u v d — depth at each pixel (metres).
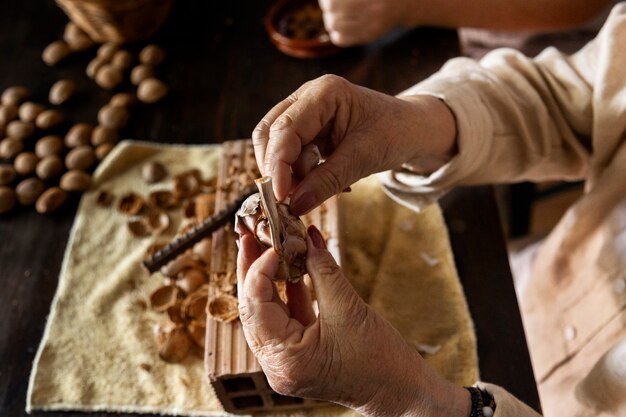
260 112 0.97
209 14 1.07
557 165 0.80
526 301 0.91
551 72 0.78
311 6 1.04
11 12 1.11
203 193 0.89
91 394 0.76
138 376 0.76
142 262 0.79
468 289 0.79
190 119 0.97
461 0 0.96
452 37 1.01
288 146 0.60
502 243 0.82
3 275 0.85
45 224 0.89
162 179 0.91
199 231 0.77
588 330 0.80
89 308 0.81
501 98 0.76
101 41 1.05
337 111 0.64
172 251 0.77
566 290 0.84
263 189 0.56
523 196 1.25
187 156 0.93
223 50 1.03
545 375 0.85
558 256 0.84
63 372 0.77
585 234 0.81
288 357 0.57
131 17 0.99
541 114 0.76
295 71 1.00
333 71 0.99
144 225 0.88
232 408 0.73
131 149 0.93
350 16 0.95
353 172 0.64
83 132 0.95
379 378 0.58
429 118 0.70
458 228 0.83
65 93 0.99
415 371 0.60
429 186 0.75
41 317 0.82
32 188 0.90
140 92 0.98
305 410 0.73
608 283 0.78
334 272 0.58
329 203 0.77
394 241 0.82
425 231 0.83
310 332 0.58
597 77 0.74
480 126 0.73
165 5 1.02
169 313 0.78
